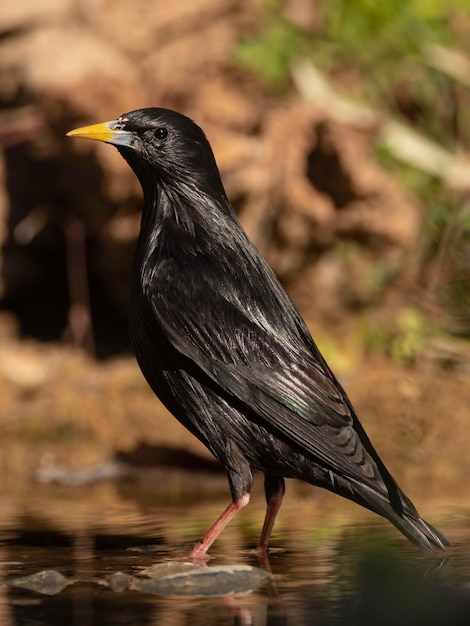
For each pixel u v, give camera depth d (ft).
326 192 47.29
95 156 45.83
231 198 45.19
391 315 47.65
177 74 49.73
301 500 33.45
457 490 34.35
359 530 27.48
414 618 18.07
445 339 45.91
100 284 50.65
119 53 50.72
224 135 46.70
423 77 52.60
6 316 50.96
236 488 25.85
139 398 42.55
